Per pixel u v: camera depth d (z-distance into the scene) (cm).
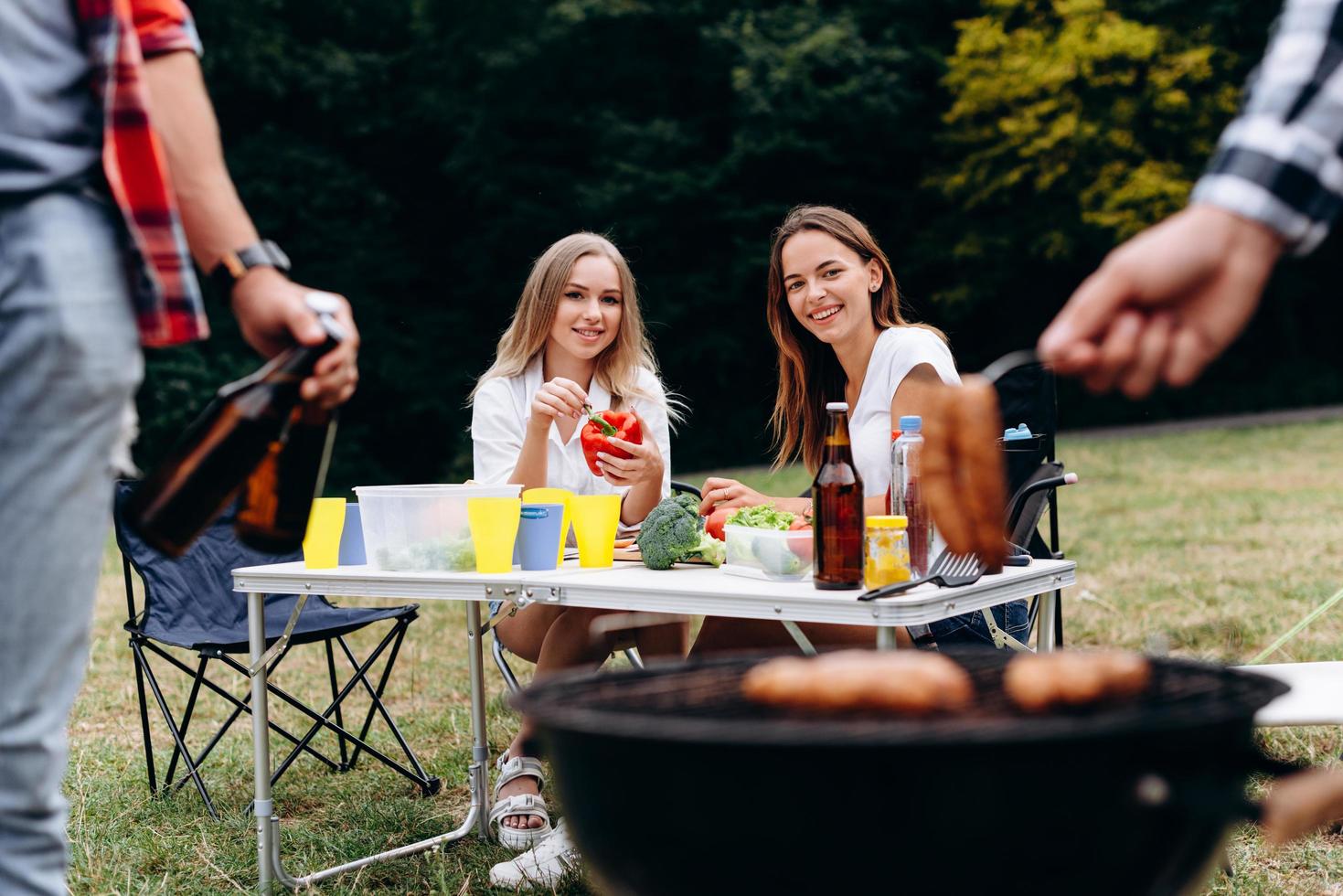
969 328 1872
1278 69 93
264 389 152
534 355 327
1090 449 1416
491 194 1583
